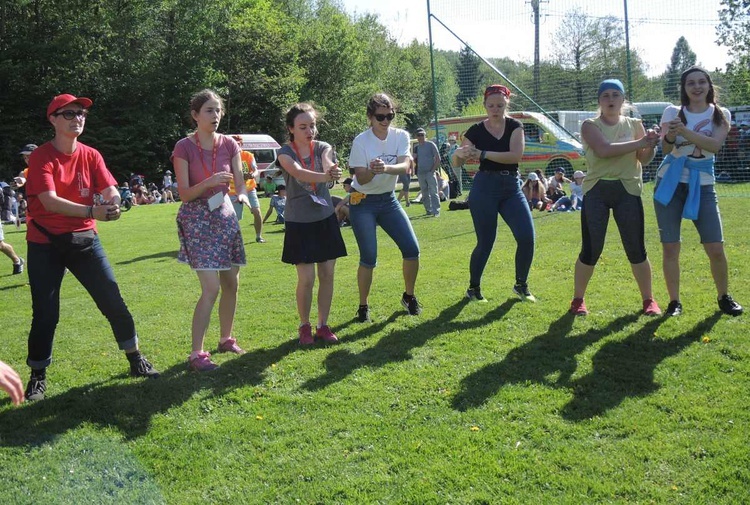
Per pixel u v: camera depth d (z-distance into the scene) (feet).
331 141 134.00
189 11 112.68
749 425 10.82
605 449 10.36
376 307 19.07
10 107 99.45
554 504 8.98
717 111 15.85
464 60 61.82
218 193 14.39
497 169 18.15
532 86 51.88
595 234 16.56
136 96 109.19
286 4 151.94
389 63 169.17
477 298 19.08
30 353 13.50
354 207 17.47
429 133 85.15
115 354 15.99
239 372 14.29
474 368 13.87
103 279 13.91
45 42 98.94
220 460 10.55
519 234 18.21
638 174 16.48
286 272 25.48
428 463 10.16
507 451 10.43
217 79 113.50
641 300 18.01
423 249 28.86
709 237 16.19
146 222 51.70
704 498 8.95
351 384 13.37
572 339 15.30
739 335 14.79
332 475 9.96
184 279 25.46
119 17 105.29
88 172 13.91
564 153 61.00
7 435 11.62
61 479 10.09
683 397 11.94
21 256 34.91
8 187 60.59
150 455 10.78
